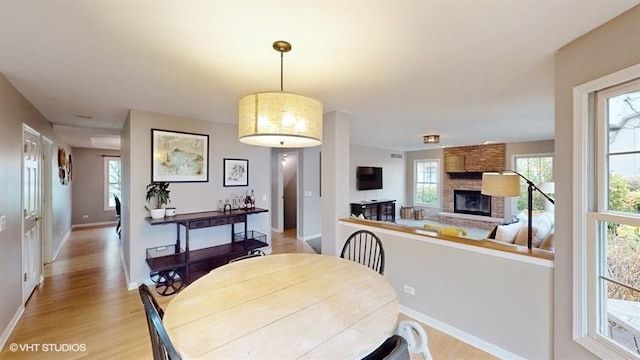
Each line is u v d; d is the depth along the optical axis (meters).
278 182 6.71
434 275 2.57
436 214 8.30
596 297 1.59
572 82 1.71
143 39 1.71
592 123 1.63
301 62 2.06
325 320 1.29
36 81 2.41
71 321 2.61
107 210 7.86
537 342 1.95
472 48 1.85
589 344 1.59
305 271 1.94
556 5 1.37
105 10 1.41
